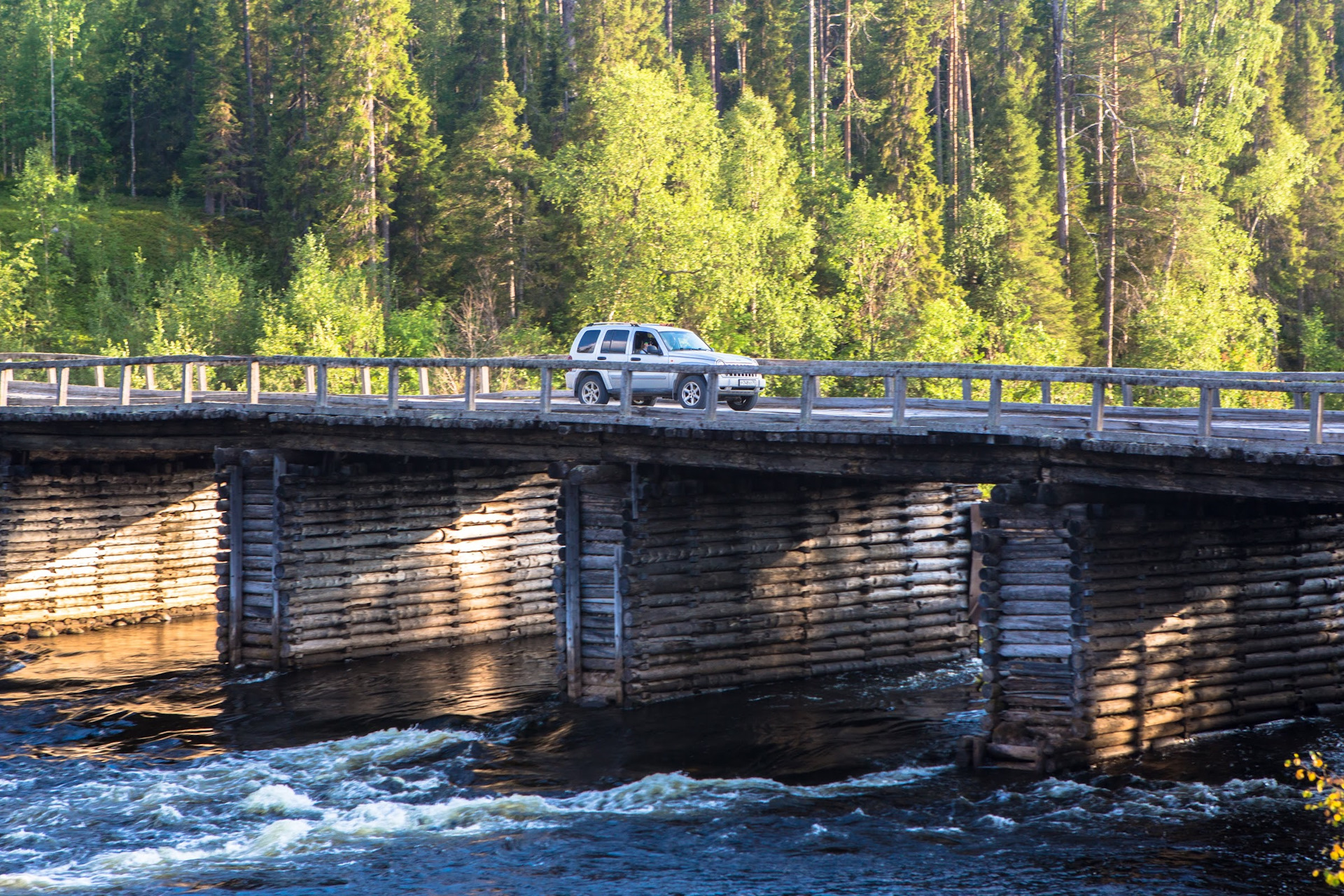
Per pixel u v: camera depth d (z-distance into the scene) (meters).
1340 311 119.94
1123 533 26.25
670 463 30.69
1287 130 115.44
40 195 111.75
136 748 30.95
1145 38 112.81
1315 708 29.59
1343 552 30.11
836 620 36.44
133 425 40.56
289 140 115.94
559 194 94.12
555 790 27.03
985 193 109.00
